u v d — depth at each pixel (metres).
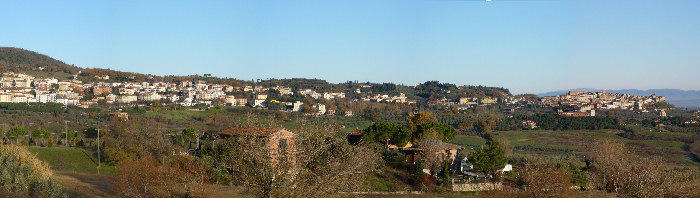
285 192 21.62
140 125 91.75
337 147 26.08
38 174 30.97
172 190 37.28
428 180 52.66
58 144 81.62
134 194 34.91
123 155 53.22
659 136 121.50
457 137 129.50
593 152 83.69
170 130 104.06
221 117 139.25
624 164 49.50
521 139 124.75
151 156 52.50
